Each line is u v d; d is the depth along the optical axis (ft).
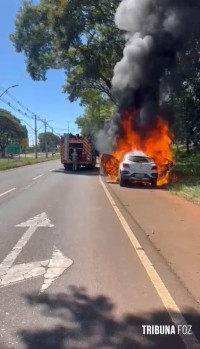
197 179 61.82
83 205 40.50
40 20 105.40
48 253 21.63
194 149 129.18
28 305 14.49
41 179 77.25
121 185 61.57
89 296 15.38
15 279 17.33
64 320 13.25
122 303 14.73
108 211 36.60
